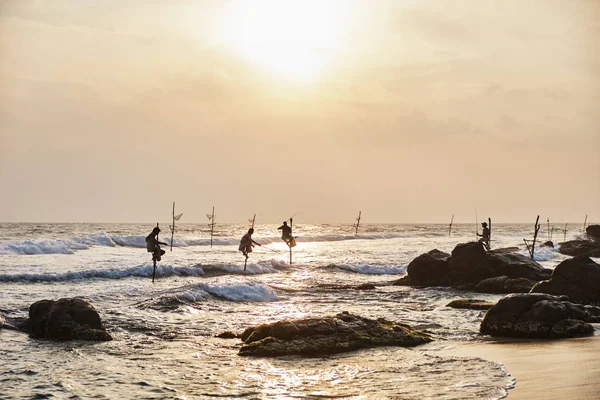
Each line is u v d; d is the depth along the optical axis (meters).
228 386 12.50
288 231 42.41
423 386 12.21
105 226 125.25
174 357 15.21
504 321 18.02
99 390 12.28
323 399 11.49
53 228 100.94
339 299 26.61
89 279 31.38
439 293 29.52
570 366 13.70
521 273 33.03
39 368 14.02
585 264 24.50
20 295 25.00
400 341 16.38
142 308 22.11
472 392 11.66
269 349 15.41
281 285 30.81
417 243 77.94
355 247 68.88
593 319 19.50
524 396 11.30
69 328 17.38
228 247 65.44
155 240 31.25
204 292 25.23
